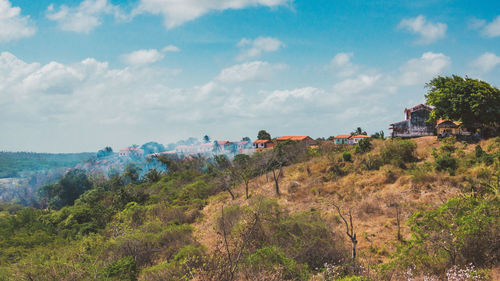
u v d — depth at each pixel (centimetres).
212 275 963
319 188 2923
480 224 1130
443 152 2969
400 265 1238
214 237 2061
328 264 1332
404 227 1878
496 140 2878
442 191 2230
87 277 1433
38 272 1454
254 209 1936
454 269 1068
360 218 2159
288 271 1216
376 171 2997
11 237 2539
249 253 1218
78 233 2830
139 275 1566
